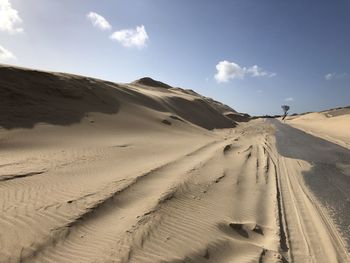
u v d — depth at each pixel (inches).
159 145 650.8
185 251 231.1
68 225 239.6
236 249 248.7
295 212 353.4
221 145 753.6
